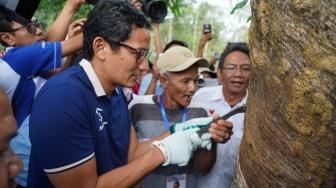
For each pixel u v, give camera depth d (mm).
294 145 807
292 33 755
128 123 1850
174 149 1542
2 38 2352
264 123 862
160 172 2152
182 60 2193
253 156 931
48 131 1403
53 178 1460
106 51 1520
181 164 1561
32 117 1462
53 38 2590
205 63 2375
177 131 1732
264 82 846
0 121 748
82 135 1461
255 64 863
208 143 1620
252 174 950
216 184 2332
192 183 2223
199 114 2346
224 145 2340
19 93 2045
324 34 719
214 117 1736
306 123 773
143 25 1533
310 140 785
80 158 1445
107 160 1635
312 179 825
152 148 1584
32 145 1448
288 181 853
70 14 2664
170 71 2203
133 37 1498
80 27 2502
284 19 766
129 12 1505
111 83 1592
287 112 790
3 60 2025
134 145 1918
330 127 757
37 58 2047
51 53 2066
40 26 2605
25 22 2398
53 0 4648
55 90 1451
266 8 811
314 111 754
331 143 773
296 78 758
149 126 2271
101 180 1512
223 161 2340
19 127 1997
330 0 706
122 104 1815
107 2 1534
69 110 1423
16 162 755
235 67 2555
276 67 795
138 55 1526
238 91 2576
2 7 2330
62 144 1413
